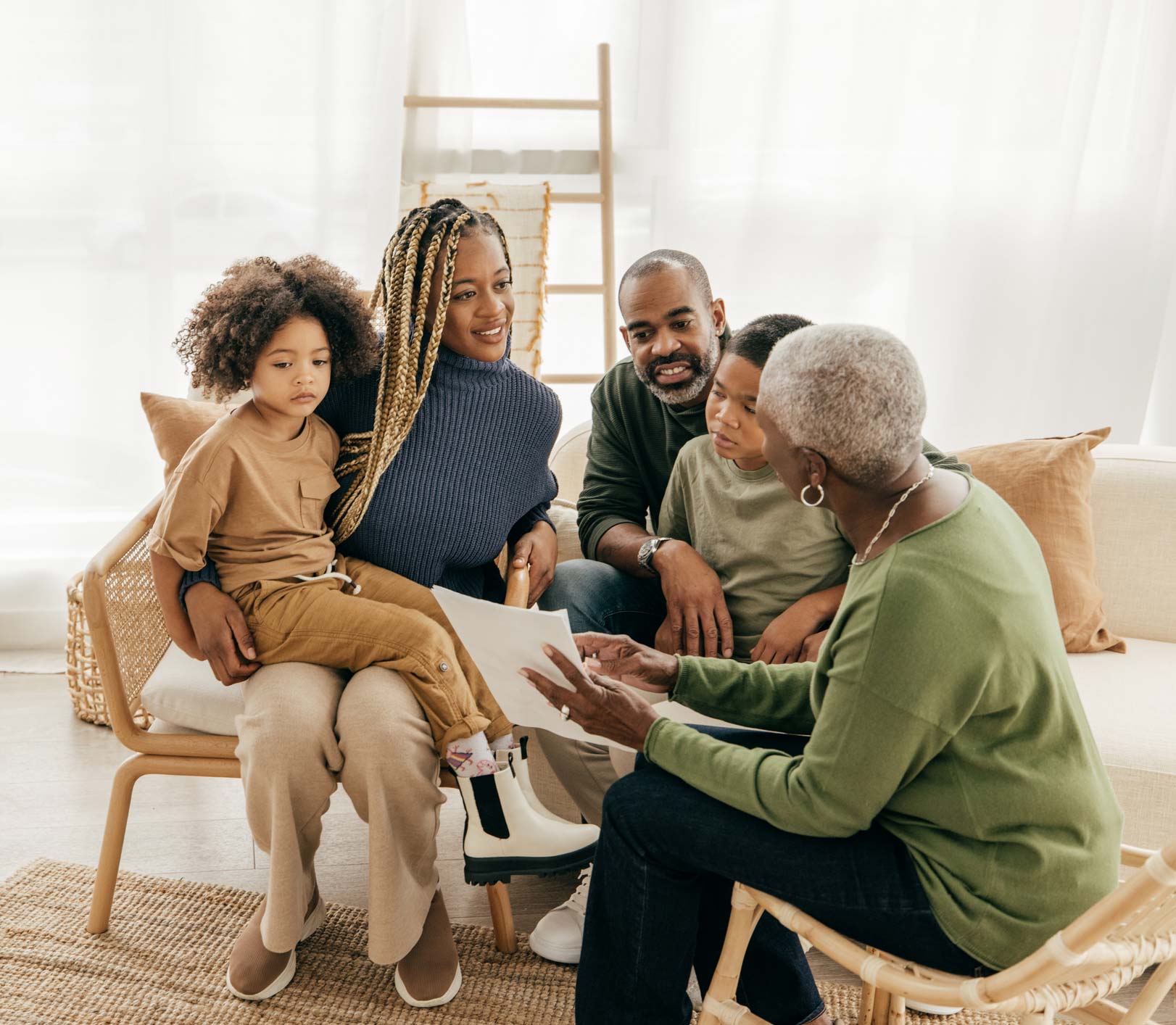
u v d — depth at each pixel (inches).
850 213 120.8
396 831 58.6
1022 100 116.6
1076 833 42.2
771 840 45.4
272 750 57.4
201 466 59.3
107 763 91.0
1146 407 124.6
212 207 113.7
